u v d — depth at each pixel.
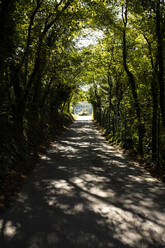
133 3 7.69
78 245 3.12
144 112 9.69
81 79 23.36
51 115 19.91
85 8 9.23
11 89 10.77
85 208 4.37
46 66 13.09
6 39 7.01
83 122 37.59
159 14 6.84
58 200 4.76
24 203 4.57
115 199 4.88
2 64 6.86
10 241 3.19
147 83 9.56
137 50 10.18
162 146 7.73
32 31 8.59
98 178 6.52
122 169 7.68
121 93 14.52
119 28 9.80
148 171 7.45
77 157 9.59
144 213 4.19
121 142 12.44
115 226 3.67
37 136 12.05
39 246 3.09
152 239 3.31
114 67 13.95
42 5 8.58
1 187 5.18
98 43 14.09
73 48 16.58
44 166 7.83
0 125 7.60
